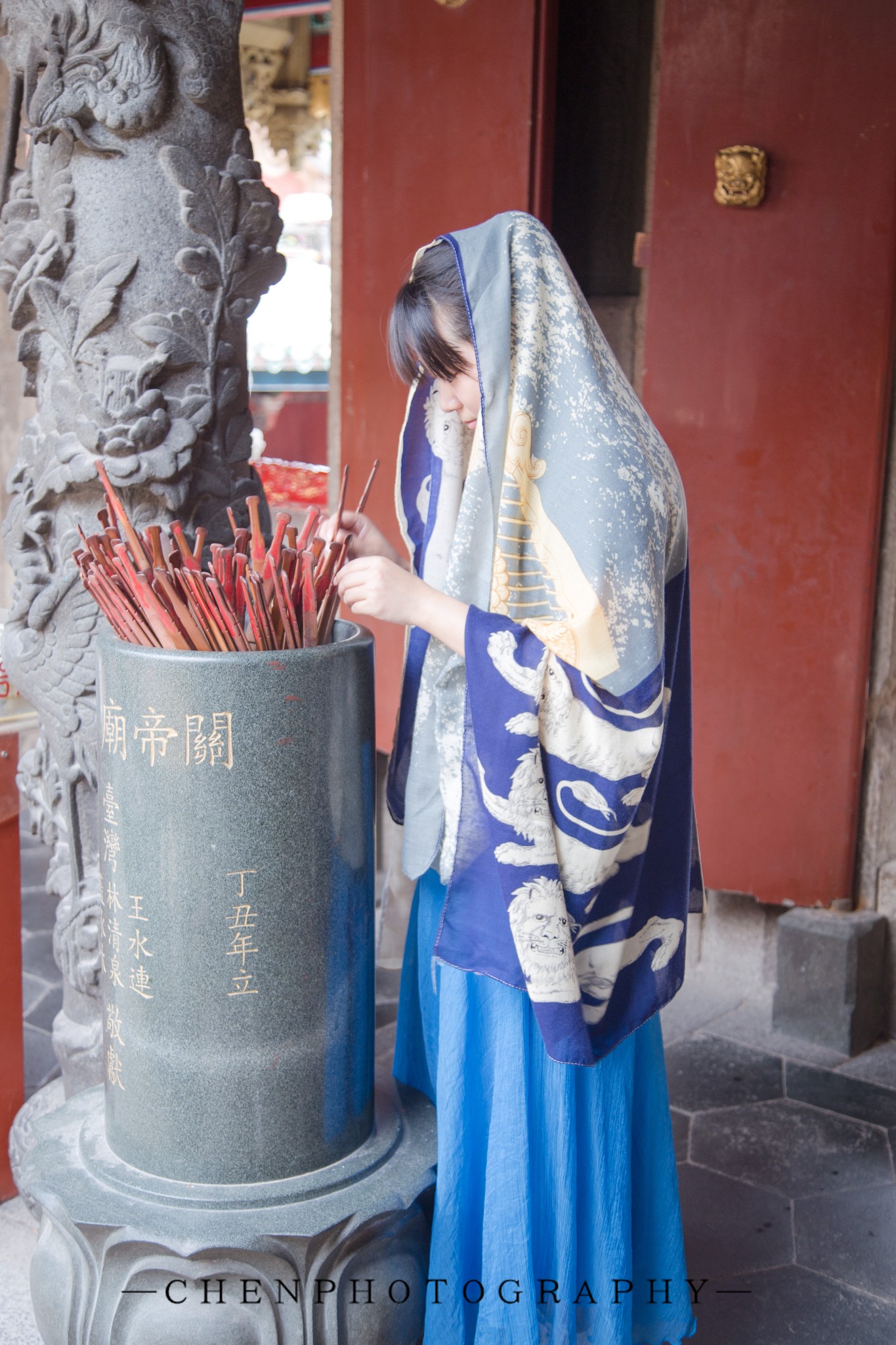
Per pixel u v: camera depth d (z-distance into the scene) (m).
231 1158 1.44
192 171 1.72
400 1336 1.49
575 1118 1.47
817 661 2.61
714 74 2.52
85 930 1.97
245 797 1.36
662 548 1.39
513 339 1.35
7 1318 1.79
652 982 1.56
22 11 1.70
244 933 1.39
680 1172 2.22
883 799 2.68
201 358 1.77
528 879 1.37
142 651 1.36
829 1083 2.54
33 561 1.88
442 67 2.77
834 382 2.50
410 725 1.58
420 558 1.64
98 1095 1.73
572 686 1.33
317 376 6.40
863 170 2.41
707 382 2.63
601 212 2.87
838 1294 1.90
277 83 6.19
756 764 2.71
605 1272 1.52
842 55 2.39
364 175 2.93
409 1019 1.76
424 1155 1.58
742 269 2.55
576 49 2.81
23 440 1.88
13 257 1.78
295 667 1.37
